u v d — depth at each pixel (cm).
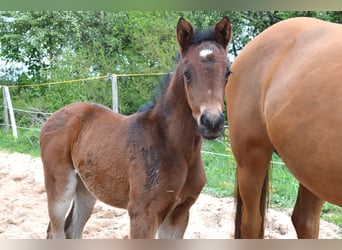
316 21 324
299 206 354
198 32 324
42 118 1248
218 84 298
